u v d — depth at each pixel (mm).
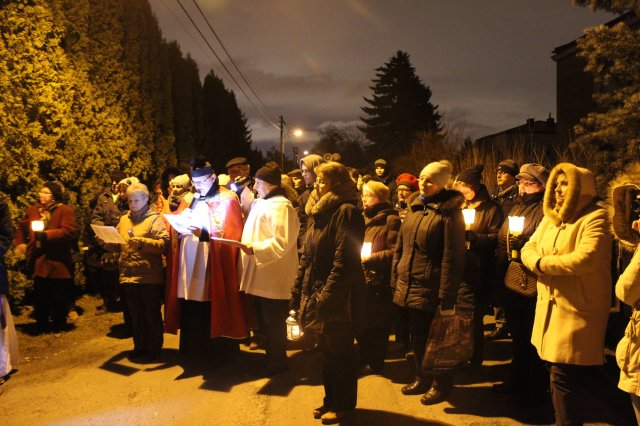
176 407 4750
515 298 4469
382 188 5434
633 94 7539
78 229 7516
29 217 7398
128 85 12164
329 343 4199
